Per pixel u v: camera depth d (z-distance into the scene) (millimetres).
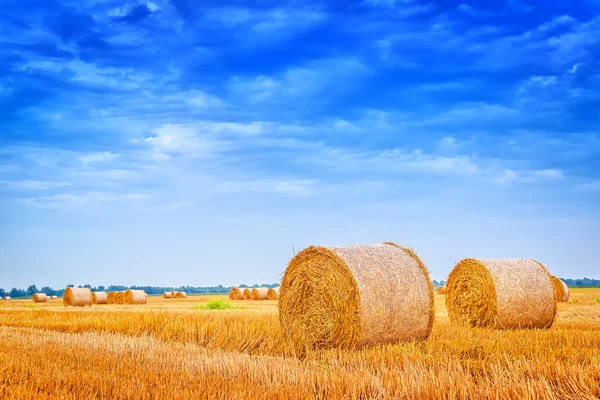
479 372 8180
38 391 7578
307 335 13242
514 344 11062
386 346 11820
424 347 11086
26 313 25203
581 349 10430
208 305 31906
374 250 13203
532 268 17344
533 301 16891
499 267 17203
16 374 8484
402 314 12617
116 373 8719
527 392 6707
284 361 9672
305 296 13398
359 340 12125
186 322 16375
